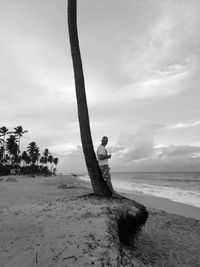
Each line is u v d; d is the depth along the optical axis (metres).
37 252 3.52
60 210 4.99
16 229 4.30
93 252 3.42
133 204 5.62
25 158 100.06
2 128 81.62
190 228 7.46
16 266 3.28
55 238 3.82
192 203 15.58
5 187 19.66
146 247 5.39
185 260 4.92
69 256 3.35
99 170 6.34
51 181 36.53
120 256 3.51
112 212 4.80
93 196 6.01
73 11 6.71
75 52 6.62
